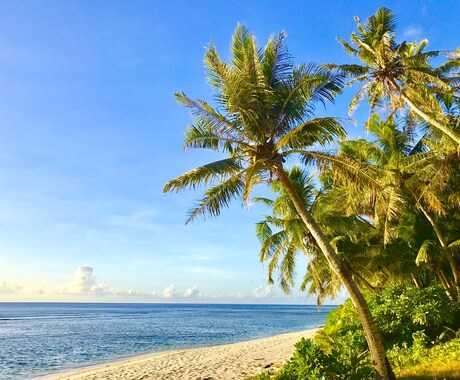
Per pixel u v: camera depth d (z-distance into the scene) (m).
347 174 11.86
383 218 20.06
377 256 22.62
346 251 23.17
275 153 11.73
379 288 25.94
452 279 22.89
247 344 33.31
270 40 12.47
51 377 21.66
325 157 11.86
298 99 12.06
